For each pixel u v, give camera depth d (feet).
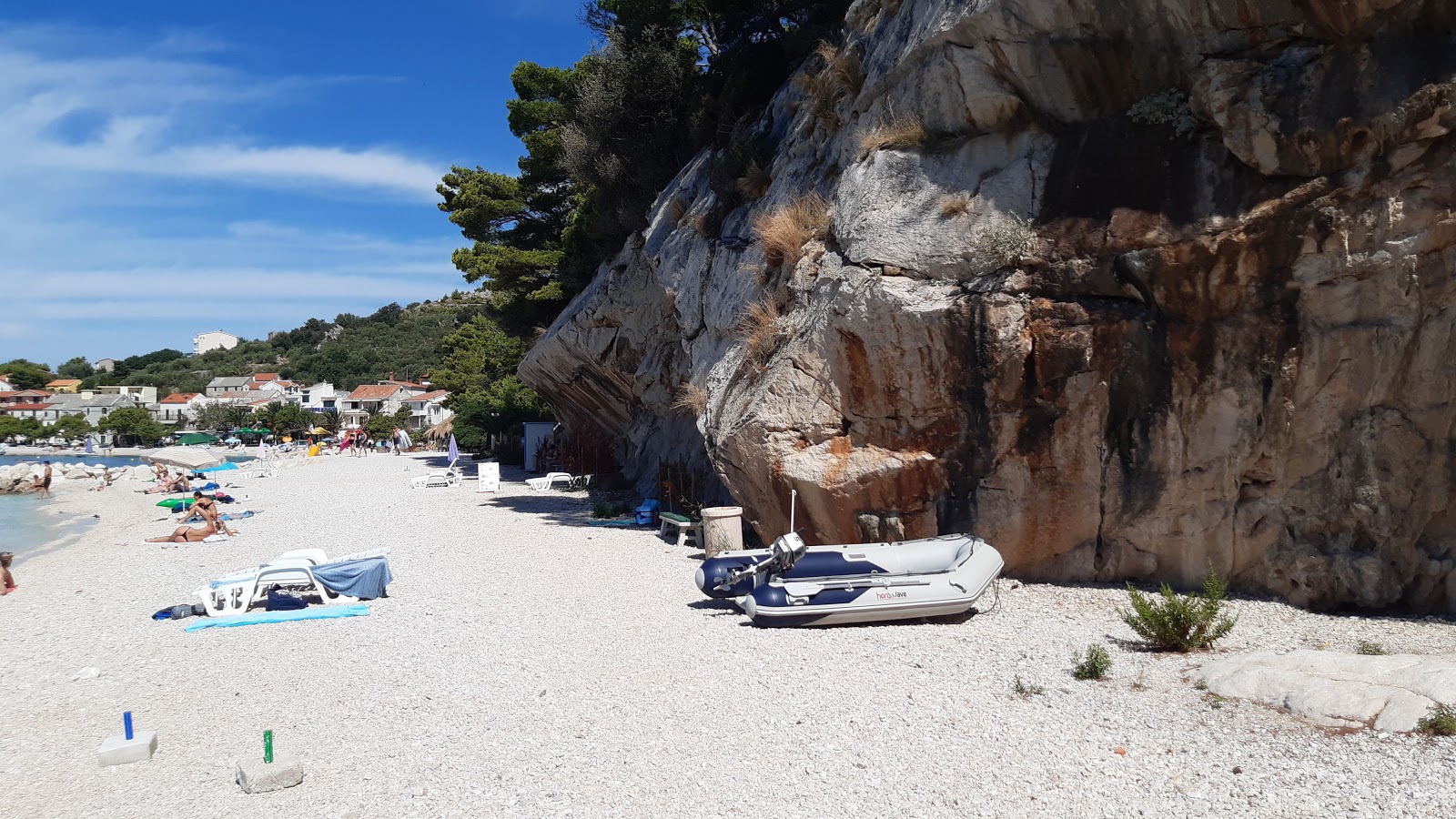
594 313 80.07
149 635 33.73
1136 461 32.40
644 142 75.10
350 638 32.37
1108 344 32.32
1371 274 28.25
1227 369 30.63
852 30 50.19
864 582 31.01
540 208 115.55
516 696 25.31
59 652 31.73
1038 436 33.71
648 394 76.54
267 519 69.56
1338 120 28.02
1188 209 31.14
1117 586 33.47
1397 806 16.33
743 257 50.16
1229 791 17.49
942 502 35.78
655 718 23.09
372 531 60.18
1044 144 35.06
